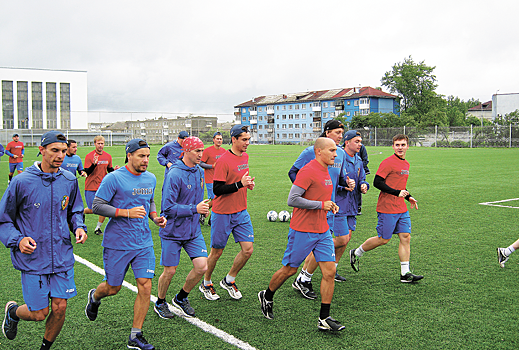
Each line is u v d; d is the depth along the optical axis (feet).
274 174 61.67
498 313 13.62
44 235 10.40
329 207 12.36
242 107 325.62
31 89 264.11
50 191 10.48
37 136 179.73
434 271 18.08
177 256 13.51
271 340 11.89
